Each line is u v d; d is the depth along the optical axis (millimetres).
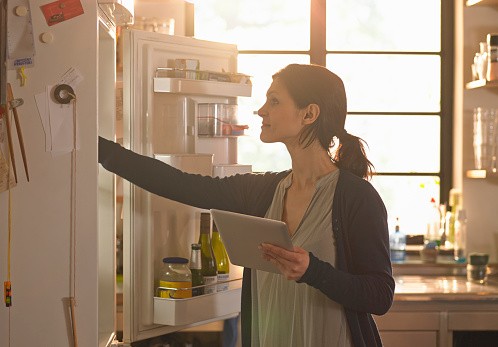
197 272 2869
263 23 4391
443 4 4473
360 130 4469
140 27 3521
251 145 4375
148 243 2770
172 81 2783
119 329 3479
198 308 2826
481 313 3723
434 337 3711
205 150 3113
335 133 2332
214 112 3064
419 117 4488
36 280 2049
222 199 2496
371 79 4461
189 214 2986
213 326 4043
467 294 3699
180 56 2971
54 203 2055
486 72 4172
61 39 2047
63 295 2062
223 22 4379
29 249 2043
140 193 2764
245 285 2393
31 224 2043
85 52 2061
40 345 2055
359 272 2209
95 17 2068
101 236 2562
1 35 1874
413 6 4461
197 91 2869
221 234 2211
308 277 2070
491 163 4219
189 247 2990
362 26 4445
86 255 2070
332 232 2223
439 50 4488
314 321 2217
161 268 2861
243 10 4379
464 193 4391
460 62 4387
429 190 4488
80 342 2070
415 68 4477
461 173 4383
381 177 4477
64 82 2049
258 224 2047
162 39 2863
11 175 1970
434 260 4266
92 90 2068
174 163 2773
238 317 3980
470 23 4371
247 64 4387
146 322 2777
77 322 2068
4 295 2018
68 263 2066
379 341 2295
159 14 4176
